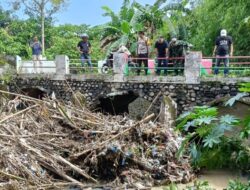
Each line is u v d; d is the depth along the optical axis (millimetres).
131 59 12570
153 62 13062
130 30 17672
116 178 7973
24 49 25250
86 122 9562
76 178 7996
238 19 14992
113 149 8109
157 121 11195
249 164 3344
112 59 13641
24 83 13789
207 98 11273
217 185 7098
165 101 10750
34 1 27547
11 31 29531
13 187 6570
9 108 9641
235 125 2539
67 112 9766
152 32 18578
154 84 11953
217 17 16438
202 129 2570
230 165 4781
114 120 10234
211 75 11391
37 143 8203
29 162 7449
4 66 14023
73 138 9203
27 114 9414
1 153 7141
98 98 12875
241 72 11906
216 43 11883
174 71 12391
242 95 2494
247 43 15141
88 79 12906
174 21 19062
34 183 7039
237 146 3268
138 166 8227
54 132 9250
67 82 13070
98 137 9008
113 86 12555
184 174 7977
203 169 8141
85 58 13750
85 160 8250
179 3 19250
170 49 12328
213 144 2588
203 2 17969
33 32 29672
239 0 15102
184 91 11539
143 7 19016
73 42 24578
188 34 19156
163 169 8109
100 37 21281
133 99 14477
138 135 8820
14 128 8406
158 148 8555
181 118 2844
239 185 3273
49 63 15250
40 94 14383
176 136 8945
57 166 7801
